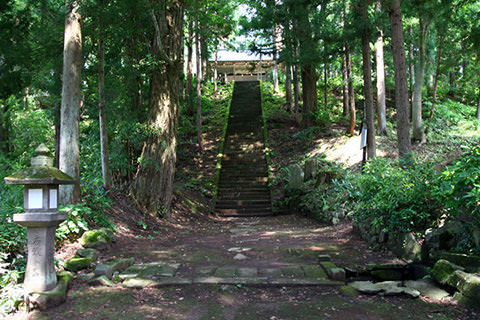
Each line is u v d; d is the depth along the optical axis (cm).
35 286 366
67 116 679
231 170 1551
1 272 367
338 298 378
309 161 1302
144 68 955
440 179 472
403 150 795
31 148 1451
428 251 475
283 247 657
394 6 809
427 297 379
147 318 330
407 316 329
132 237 731
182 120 1878
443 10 1150
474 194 373
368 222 673
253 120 2033
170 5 945
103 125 827
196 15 1328
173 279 440
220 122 2047
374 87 1981
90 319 329
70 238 586
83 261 475
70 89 683
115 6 761
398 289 388
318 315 333
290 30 1309
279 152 1670
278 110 2156
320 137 1677
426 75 2008
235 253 615
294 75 1961
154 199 941
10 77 875
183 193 1253
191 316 335
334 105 2220
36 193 369
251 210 1280
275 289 411
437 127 1539
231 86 2736
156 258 570
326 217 952
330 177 1134
